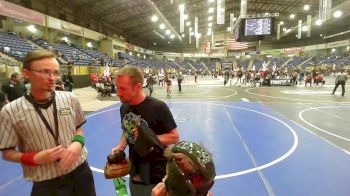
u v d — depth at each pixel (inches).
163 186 35.7
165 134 80.9
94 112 431.5
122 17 1560.0
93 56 1246.3
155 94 733.9
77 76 914.7
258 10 1764.3
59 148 70.5
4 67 533.0
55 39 1138.0
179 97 653.9
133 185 84.7
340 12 1126.4
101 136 279.9
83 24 1406.3
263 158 210.8
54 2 1143.0
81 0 1184.8
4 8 741.3
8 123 71.1
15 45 760.3
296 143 251.4
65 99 80.4
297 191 155.2
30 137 73.1
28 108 72.4
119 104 524.7
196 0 1343.5
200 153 32.4
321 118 377.1
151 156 78.1
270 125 331.6
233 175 178.9
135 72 78.7
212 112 430.9
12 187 162.7
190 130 306.3
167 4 1302.9
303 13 1663.4
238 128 315.3
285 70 1512.1
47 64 69.1
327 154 218.8
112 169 78.7
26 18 841.5
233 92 781.9
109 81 717.9
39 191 77.8
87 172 88.0
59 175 78.0
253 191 155.9
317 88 908.6
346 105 501.0
